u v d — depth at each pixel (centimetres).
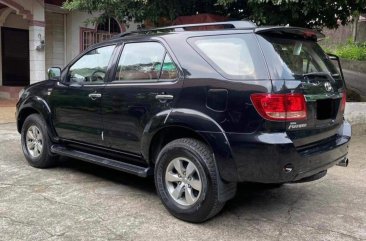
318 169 424
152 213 451
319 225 434
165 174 445
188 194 427
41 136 601
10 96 1467
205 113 411
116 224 419
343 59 2112
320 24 948
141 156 479
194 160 416
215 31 434
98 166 633
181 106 429
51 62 1487
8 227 404
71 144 578
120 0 967
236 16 1010
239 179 399
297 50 440
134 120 472
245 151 388
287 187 560
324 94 431
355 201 511
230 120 396
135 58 491
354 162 694
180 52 447
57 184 540
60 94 571
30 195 495
